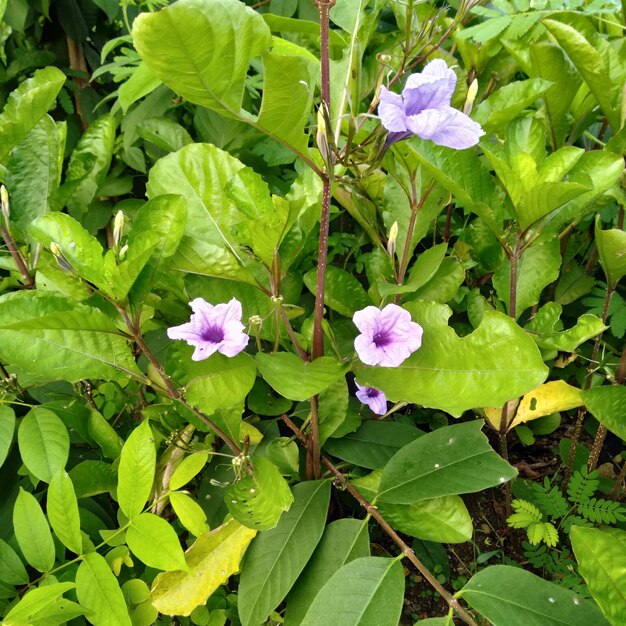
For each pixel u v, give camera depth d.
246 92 0.56
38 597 0.32
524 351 0.34
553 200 0.36
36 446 0.40
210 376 0.36
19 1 0.59
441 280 0.45
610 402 0.42
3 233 0.41
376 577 0.35
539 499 0.46
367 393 0.43
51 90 0.40
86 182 0.49
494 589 0.34
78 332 0.36
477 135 0.31
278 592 0.37
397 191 0.46
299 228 0.36
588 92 0.47
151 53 0.27
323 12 0.30
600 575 0.32
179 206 0.35
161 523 0.37
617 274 0.43
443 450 0.40
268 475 0.38
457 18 0.43
